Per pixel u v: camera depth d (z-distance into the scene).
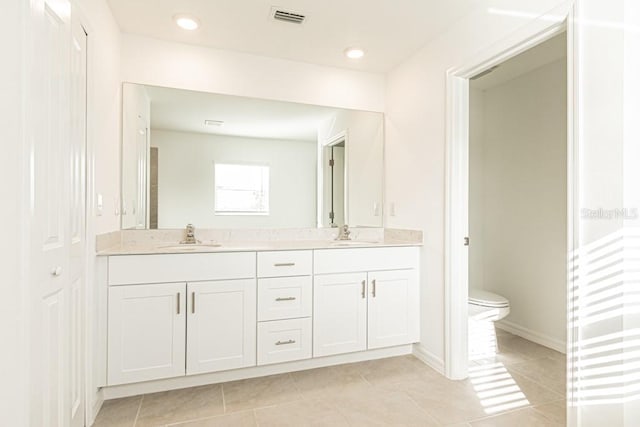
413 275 2.61
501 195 3.24
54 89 1.26
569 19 1.53
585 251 1.49
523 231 3.03
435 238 2.44
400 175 2.85
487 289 3.35
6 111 1.02
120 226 2.36
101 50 1.90
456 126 2.26
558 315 2.73
